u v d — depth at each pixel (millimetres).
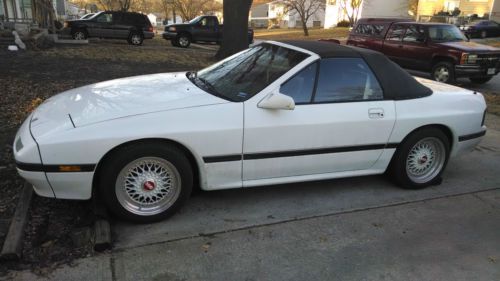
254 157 3668
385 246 3406
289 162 3812
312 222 3709
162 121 3328
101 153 3176
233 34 14805
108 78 9664
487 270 3170
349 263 3164
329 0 51719
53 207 3635
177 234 3404
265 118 3604
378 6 43031
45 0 22438
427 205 4148
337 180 4633
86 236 3242
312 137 3797
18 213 3361
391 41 13445
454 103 4438
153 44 22875
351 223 3727
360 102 3975
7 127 5520
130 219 3461
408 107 4164
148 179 3422
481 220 3906
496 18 39312
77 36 20922
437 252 3363
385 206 4078
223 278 2920
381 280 2992
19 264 2916
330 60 3930
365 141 4035
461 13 41719
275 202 4035
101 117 3275
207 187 3652
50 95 7453
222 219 3670
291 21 62719
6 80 8625
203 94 3729
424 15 40812
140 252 3143
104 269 2926
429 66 12438
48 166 3109
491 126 7074
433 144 4457
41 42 16234
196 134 3398
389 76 4164
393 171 4391
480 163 5336
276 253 3234
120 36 21266
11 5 24656
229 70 4254
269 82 3742
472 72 11633
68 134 3129
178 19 76312
